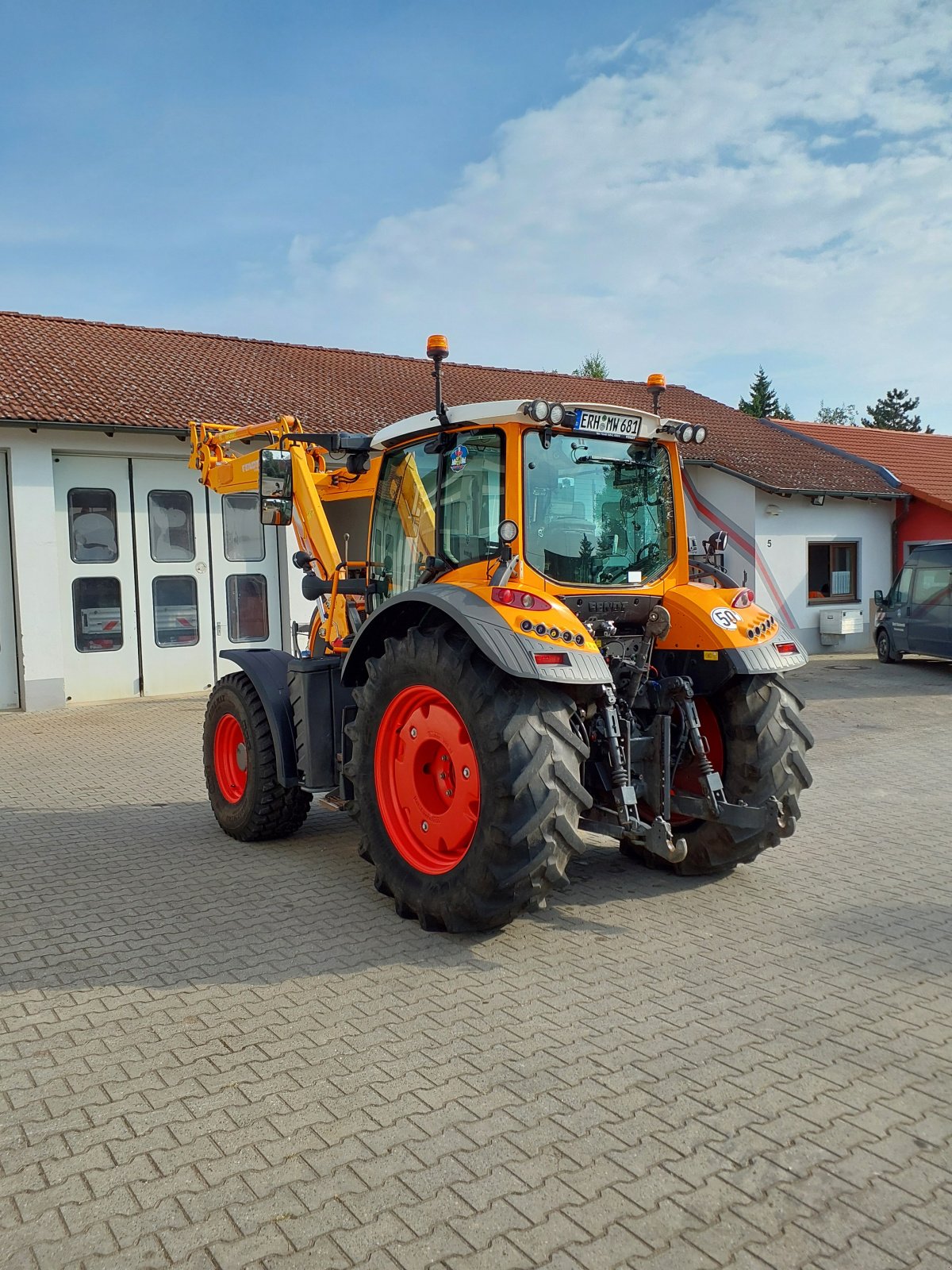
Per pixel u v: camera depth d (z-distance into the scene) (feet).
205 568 46.21
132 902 16.69
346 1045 11.34
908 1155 9.07
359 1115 9.81
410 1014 12.16
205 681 46.34
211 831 21.79
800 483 61.98
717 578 18.43
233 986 13.10
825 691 45.68
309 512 20.26
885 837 20.56
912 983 13.04
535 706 13.98
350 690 18.83
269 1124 9.68
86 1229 8.14
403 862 15.53
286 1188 8.64
